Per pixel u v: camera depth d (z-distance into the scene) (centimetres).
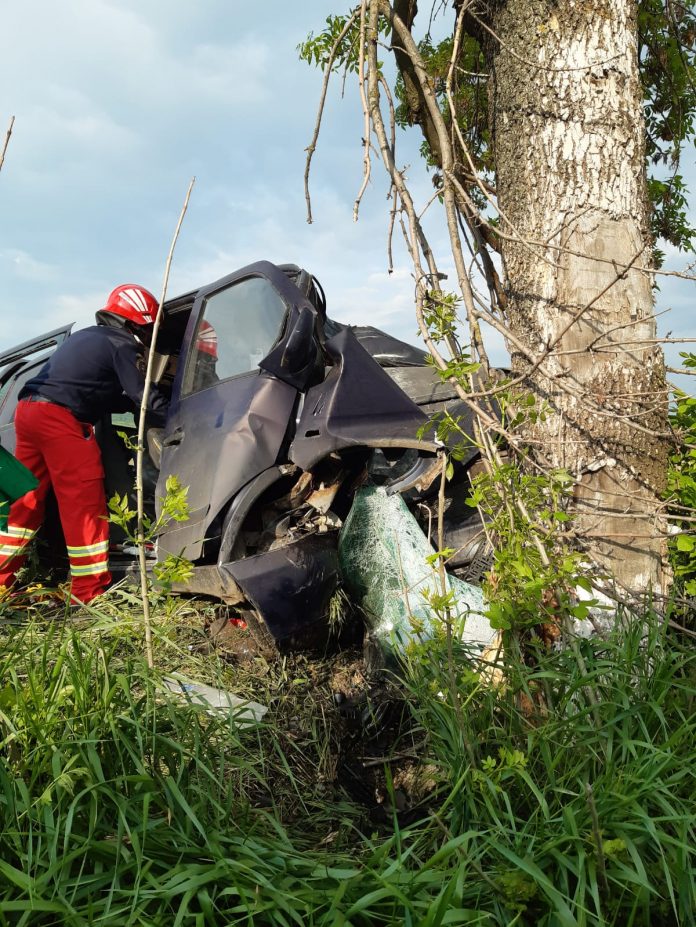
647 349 292
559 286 293
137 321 464
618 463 286
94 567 434
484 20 325
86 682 207
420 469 321
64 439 436
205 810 193
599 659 229
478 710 227
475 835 168
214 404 369
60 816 169
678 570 286
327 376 346
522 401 266
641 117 303
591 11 291
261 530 345
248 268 392
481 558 327
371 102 290
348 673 312
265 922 160
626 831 172
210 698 270
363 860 188
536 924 162
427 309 265
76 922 149
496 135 320
